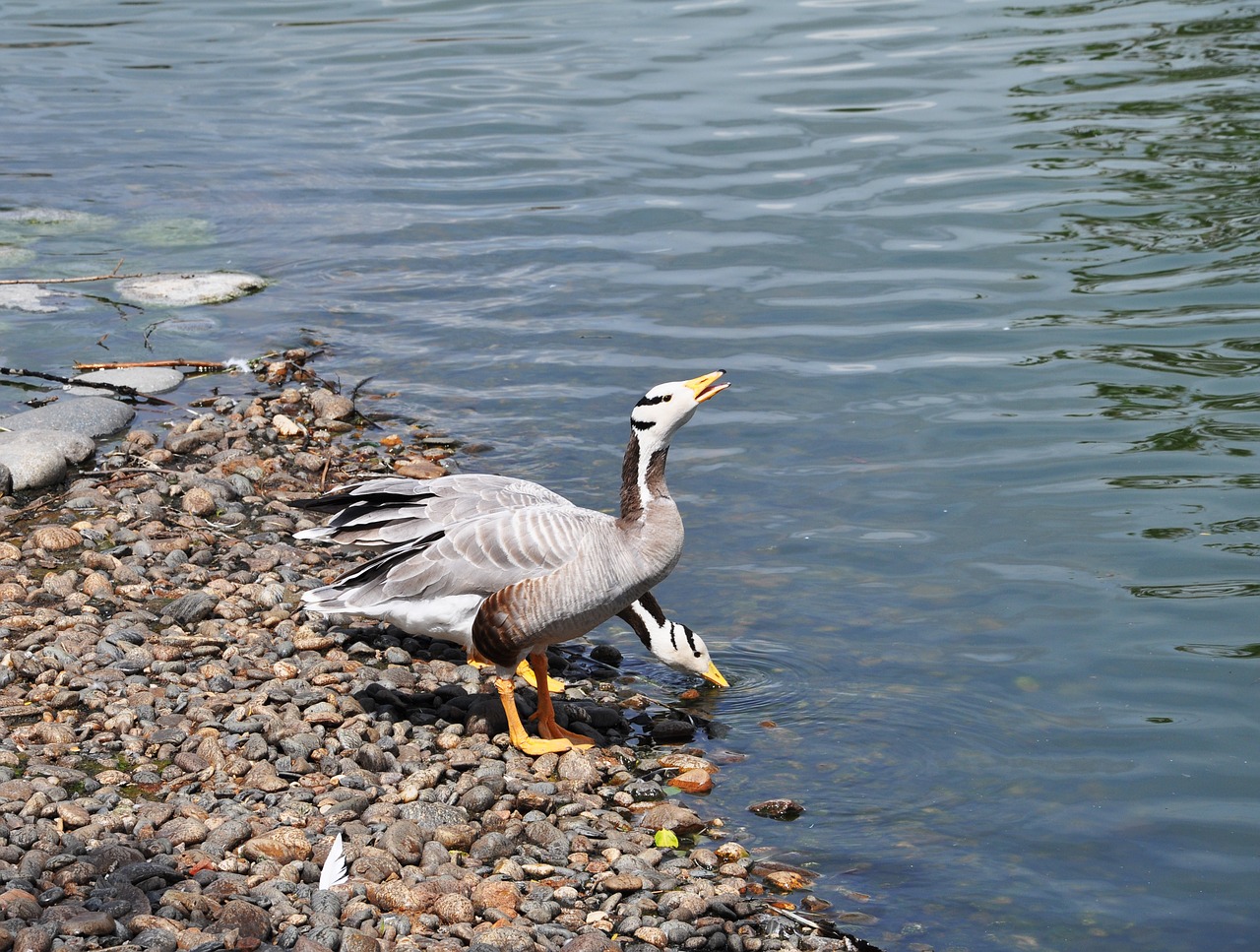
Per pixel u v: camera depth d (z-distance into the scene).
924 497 11.62
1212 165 18.64
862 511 11.48
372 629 10.05
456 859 7.43
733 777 8.53
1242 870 7.45
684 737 8.98
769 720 9.09
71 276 17.12
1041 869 7.54
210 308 16.30
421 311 16.08
